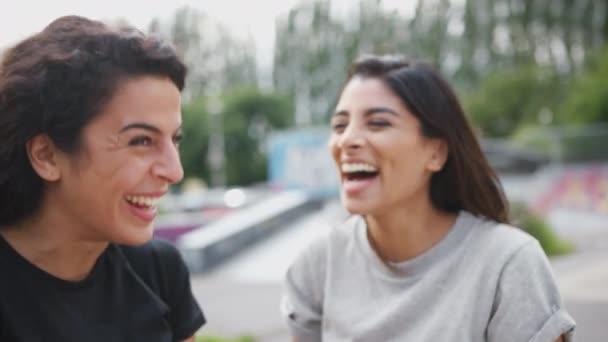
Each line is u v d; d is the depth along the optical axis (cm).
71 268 149
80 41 136
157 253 173
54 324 143
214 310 703
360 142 194
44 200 143
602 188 1706
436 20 4747
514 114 3228
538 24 4366
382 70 199
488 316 187
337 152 205
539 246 192
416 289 195
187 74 146
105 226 142
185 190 3228
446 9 4781
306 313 225
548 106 3188
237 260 1130
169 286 175
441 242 198
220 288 866
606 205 1598
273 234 1326
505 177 1939
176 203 1789
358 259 212
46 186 142
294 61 5475
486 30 4538
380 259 206
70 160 137
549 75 3509
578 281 736
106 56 135
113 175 137
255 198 1805
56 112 133
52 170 138
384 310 198
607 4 4134
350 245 216
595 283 711
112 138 136
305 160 1858
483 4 4550
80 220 142
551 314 180
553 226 1312
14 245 146
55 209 143
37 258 146
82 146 136
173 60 141
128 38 137
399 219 201
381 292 203
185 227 1366
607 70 2797
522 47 4331
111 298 155
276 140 1933
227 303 743
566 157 1922
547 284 185
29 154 137
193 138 4303
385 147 192
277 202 1538
